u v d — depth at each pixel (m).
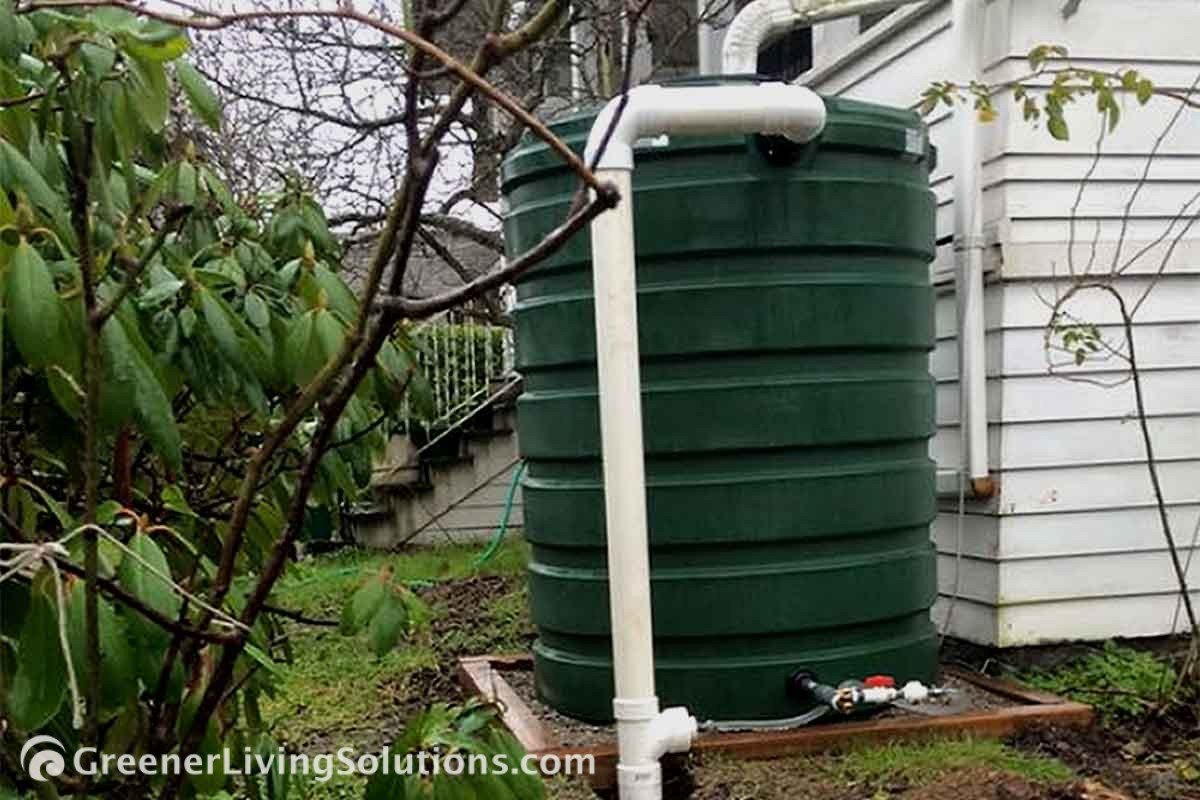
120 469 1.39
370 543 7.63
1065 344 3.48
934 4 3.96
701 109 2.62
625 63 1.10
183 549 1.41
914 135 3.00
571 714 3.04
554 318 2.98
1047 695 3.12
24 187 1.11
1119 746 2.86
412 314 1.05
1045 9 3.58
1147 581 3.72
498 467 7.87
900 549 3.00
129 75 1.14
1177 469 3.75
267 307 1.52
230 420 1.71
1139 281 3.70
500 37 0.97
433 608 5.34
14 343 1.09
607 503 2.52
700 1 7.07
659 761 2.42
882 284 2.92
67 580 1.03
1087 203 3.66
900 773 2.62
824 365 2.87
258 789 1.55
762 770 2.66
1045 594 3.64
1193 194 3.75
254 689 1.54
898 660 2.97
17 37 1.09
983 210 3.68
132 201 1.39
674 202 2.80
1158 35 3.68
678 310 2.81
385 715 3.62
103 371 1.08
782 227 2.80
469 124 5.35
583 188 1.11
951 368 3.86
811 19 3.97
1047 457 3.64
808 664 2.87
